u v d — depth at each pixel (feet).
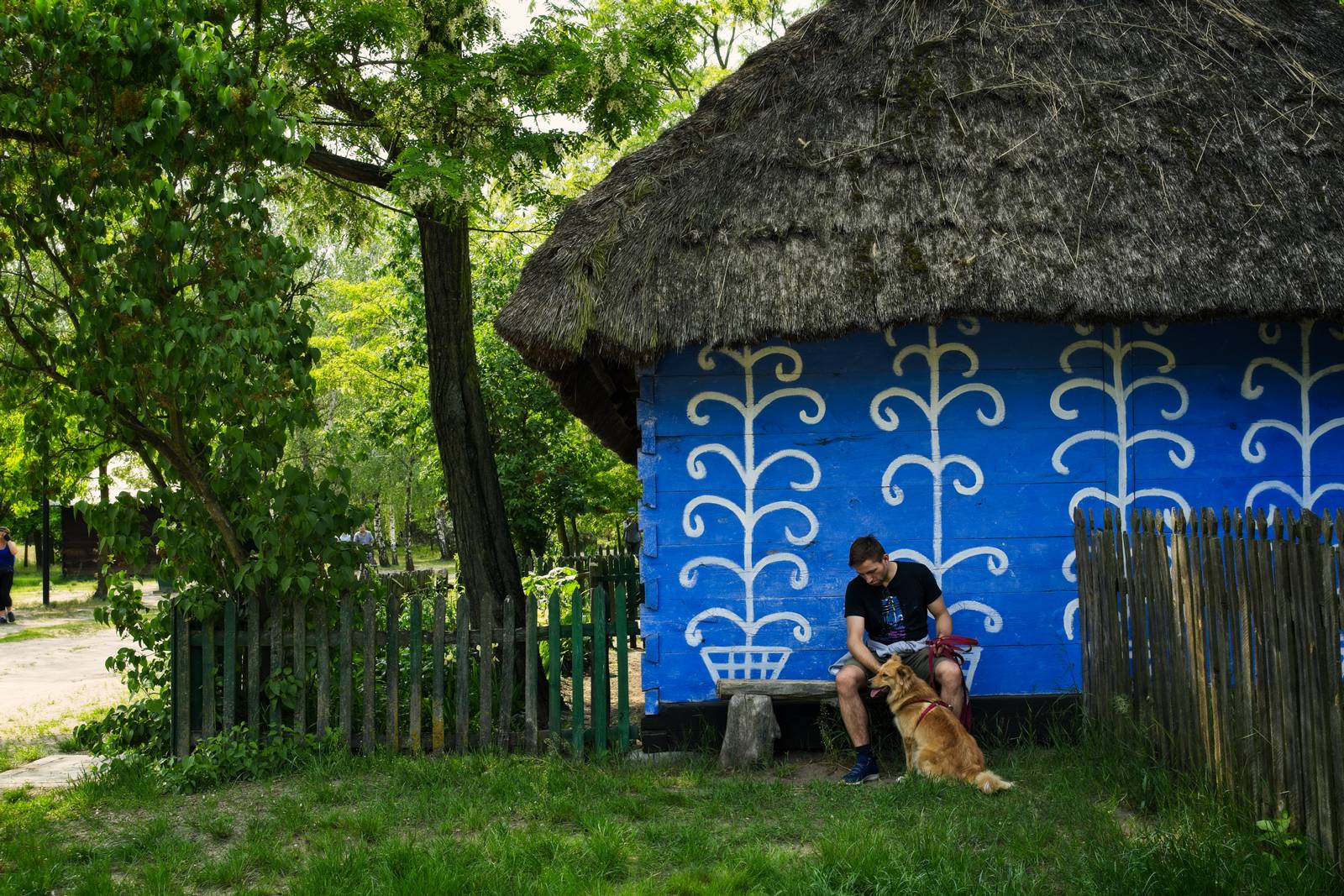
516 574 26.55
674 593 20.88
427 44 26.16
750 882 13.69
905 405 20.97
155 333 19.45
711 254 20.10
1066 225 19.92
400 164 23.98
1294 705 13.44
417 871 13.87
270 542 20.10
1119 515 18.22
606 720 20.86
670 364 20.94
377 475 98.12
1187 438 20.95
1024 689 20.80
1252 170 20.65
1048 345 20.97
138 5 18.33
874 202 20.47
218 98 18.99
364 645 20.65
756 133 21.72
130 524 21.31
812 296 19.44
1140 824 15.25
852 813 16.30
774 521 20.90
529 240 47.24
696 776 19.08
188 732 20.52
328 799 17.89
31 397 21.75
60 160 20.04
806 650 20.76
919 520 20.90
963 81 22.15
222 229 19.90
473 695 23.17
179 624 20.68
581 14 27.58
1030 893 12.78
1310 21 23.52
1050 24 23.02
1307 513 13.10
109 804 18.20
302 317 20.48
